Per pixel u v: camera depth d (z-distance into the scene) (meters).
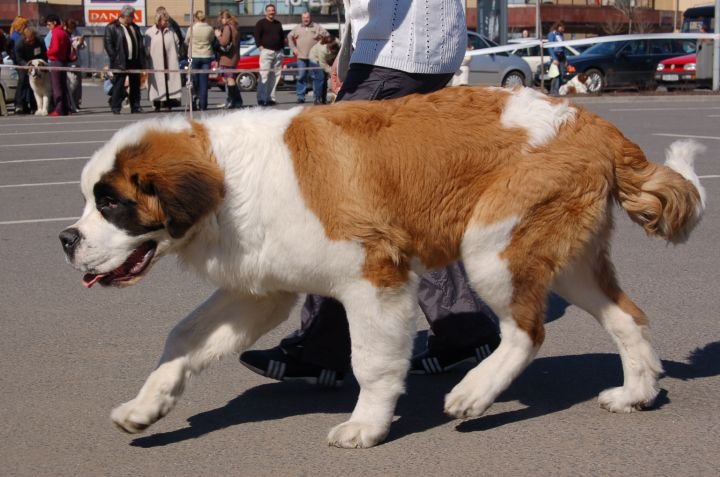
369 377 4.94
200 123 4.92
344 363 5.94
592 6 61.84
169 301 7.97
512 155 4.98
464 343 6.19
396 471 4.70
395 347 4.92
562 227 5.01
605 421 5.30
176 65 25.72
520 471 4.66
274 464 4.82
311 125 4.92
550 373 6.15
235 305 5.19
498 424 5.31
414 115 5.03
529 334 5.08
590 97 28.44
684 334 6.86
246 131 4.88
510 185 4.94
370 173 4.84
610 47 31.95
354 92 5.98
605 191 5.08
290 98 30.78
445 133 4.98
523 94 5.17
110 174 4.69
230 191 4.79
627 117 22.19
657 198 5.22
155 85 25.72
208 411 5.62
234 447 5.06
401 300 4.90
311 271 4.85
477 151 4.97
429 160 4.93
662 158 14.89
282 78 33.25
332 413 5.58
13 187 13.38
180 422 5.44
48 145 18.20
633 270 8.70
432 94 5.16
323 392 5.97
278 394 5.92
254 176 4.80
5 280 8.66
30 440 5.17
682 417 5.32
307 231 4.79
